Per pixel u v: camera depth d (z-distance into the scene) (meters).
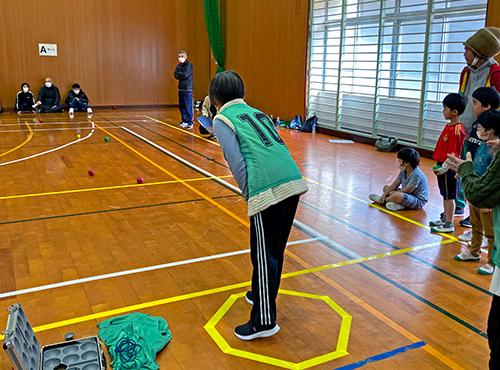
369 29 8.99
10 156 7.27
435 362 2.48
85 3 13.88
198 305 3.01
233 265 3.59
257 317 2.57
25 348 2.16
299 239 4.15
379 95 8.84
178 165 6.91
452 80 7.46
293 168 2.49
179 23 15.20
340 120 9.97
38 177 6.09
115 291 3.16
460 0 7.11
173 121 11.96
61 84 13.99
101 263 3.59
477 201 2.02
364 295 3.18
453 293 3.23
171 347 2.58
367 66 9.13
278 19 11.28
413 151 5.04
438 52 7.36
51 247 3.86
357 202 5.28
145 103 15.25
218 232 4.27
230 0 13.08
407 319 2.89
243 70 12.95
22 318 2.28
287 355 2.52
